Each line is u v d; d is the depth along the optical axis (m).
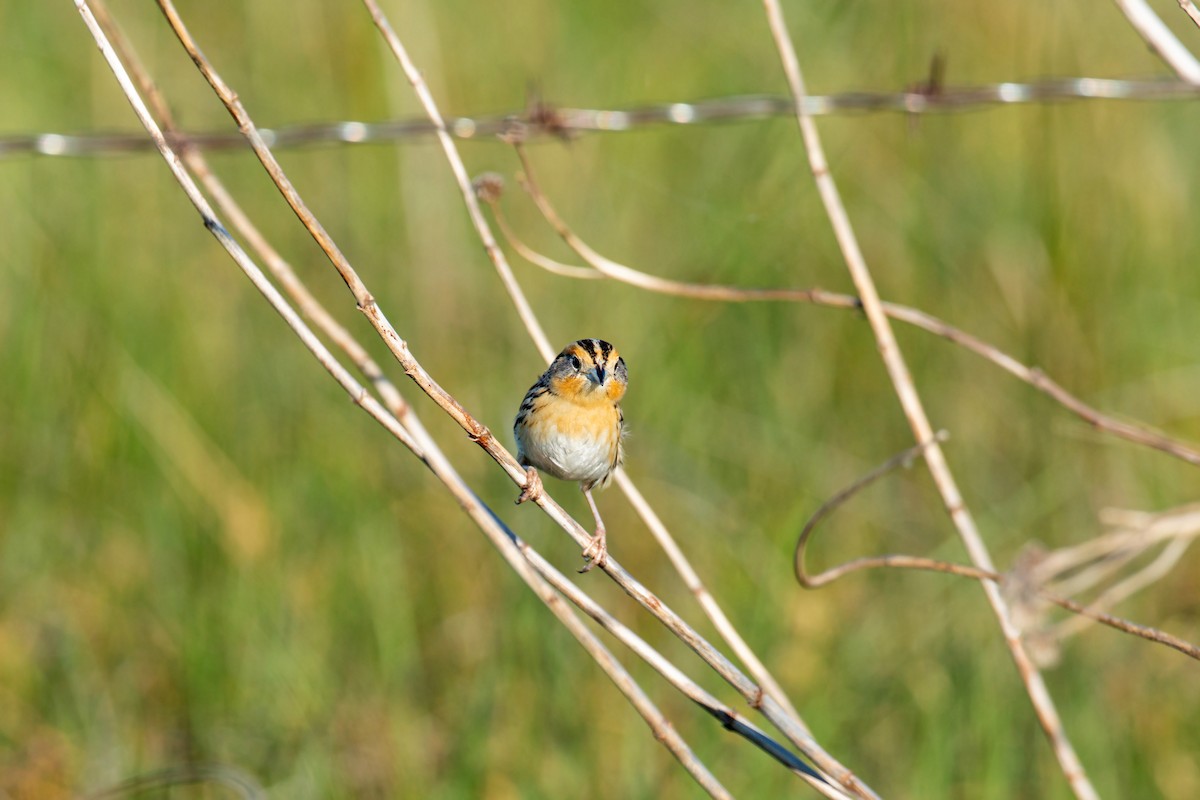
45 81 14.70
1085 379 13.20
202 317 13.27
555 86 15.24
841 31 15.31
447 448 12.65
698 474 12.68
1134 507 12.63
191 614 11.09
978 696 10.47
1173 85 9.25
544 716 10.48
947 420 13.33
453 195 13.78
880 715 10.85
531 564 6.86
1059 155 14.09
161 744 10.50
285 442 12.42
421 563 11.88
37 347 12.65
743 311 13.52
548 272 13.55
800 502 12.28
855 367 13.58
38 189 13.87
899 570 12.21
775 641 11.23
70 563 11.68
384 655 10.88
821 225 14.16
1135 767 10.31
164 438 12.22
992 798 10.02
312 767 10.14
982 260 13.93
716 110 9.60
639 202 14.31
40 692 10.80
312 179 14.12
